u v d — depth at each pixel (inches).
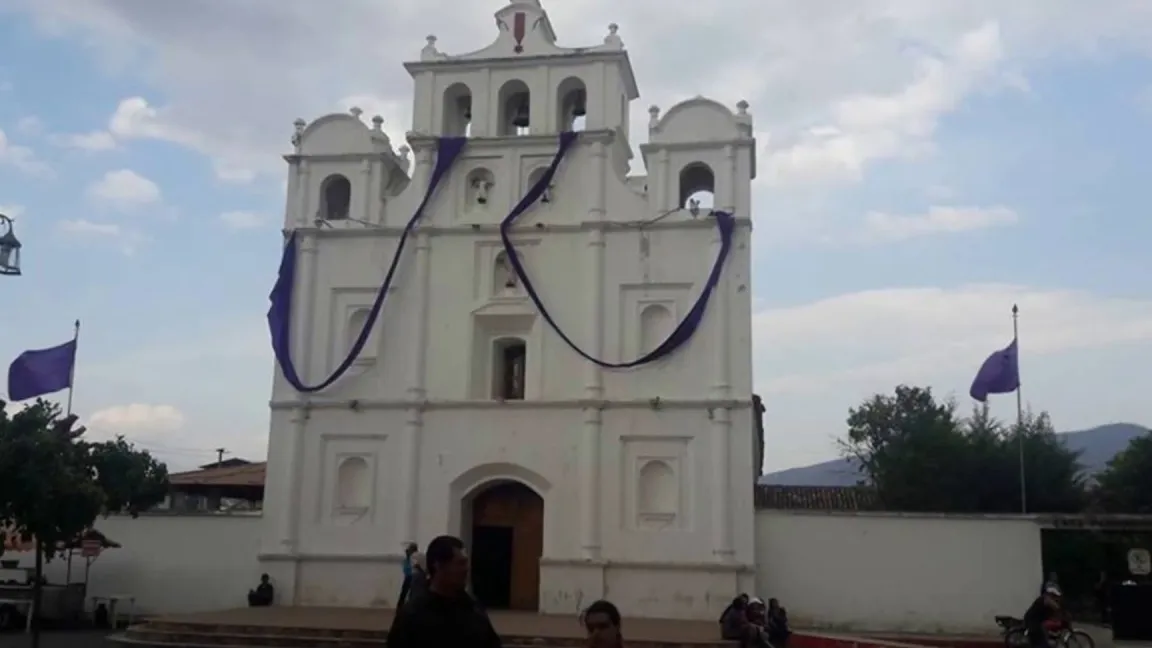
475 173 1487.5
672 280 1395.2
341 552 1385.3
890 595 1322.6
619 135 1473.9
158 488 1497.3
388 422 1411.2
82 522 1143.0
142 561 1457.9
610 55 1477.6
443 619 294.2
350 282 1467.8
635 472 1349.7
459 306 1435.8
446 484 1380.4
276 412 1438.2
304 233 1483.8
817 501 2049.7
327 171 1508.4
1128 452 2349.9
